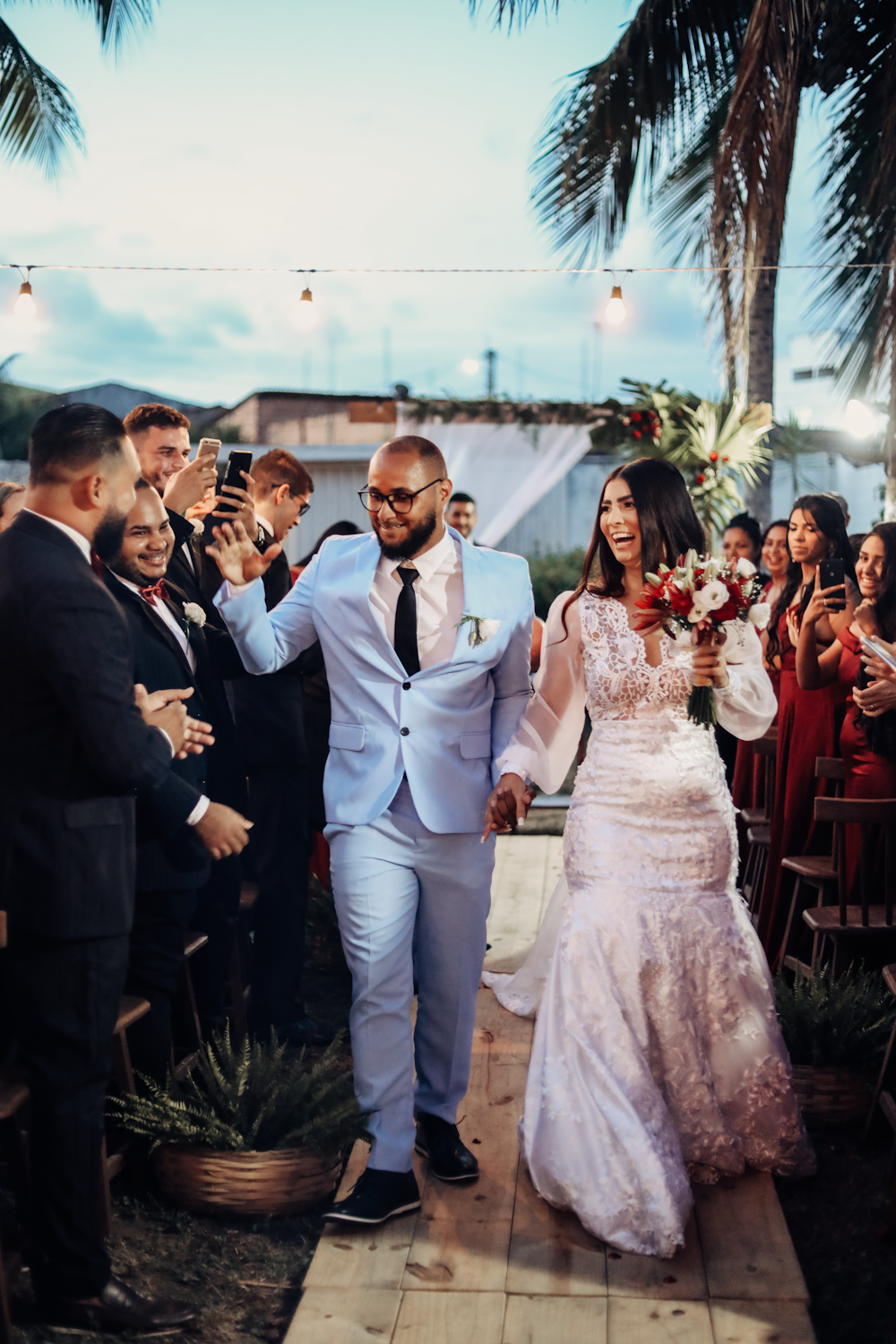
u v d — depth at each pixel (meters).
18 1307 2.57
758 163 7.22
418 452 2.96
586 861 3.14
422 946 3.13
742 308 7.52
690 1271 2.74
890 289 6.95
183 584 3.61
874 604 4.15
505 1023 4.26
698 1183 3.15
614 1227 2.82
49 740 2.46
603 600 3.21
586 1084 2.96
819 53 7.21
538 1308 2.60
